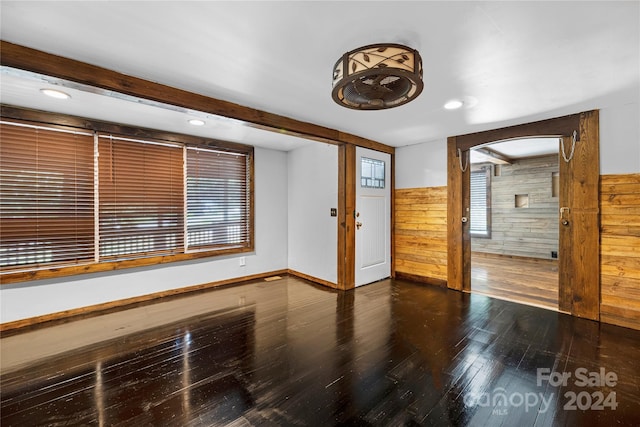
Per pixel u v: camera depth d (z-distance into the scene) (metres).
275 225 4.70
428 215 4.08
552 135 3.01
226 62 1.88
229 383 1.83
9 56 1.65
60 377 1.90
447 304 3.26
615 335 2.46
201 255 3.87
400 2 1.32
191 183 3.83
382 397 1.70
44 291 2.81
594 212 2.77
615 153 2.68
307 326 2.69
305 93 2.39
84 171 3.05
